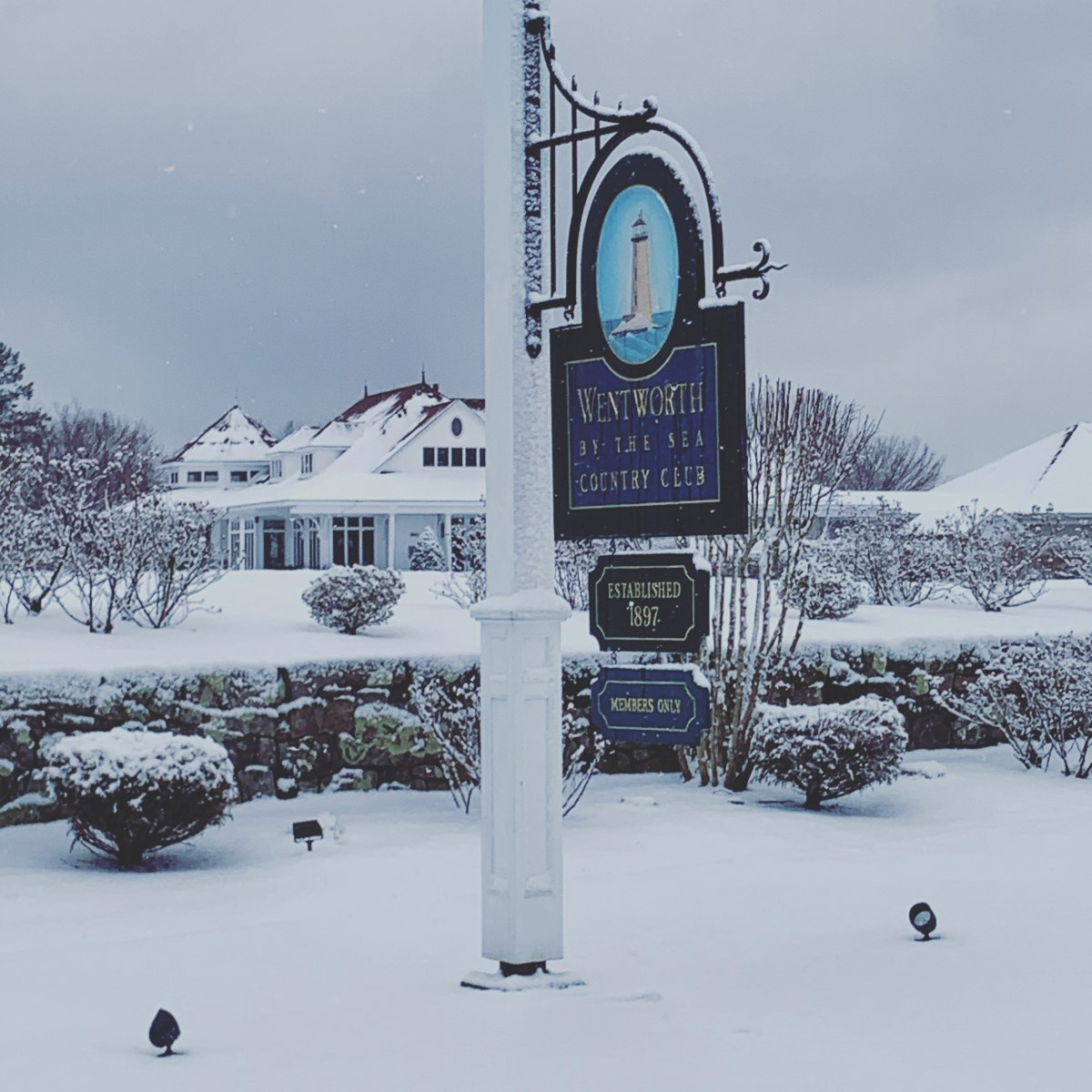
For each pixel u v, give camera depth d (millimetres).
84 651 14961
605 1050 5914
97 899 10242
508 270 7789
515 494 7688
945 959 7855
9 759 13461
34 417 65125
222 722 14750
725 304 7156
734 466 7125
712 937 8703
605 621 7930
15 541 17094
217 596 20469
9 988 7414
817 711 14922
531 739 7566
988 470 56094
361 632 17844
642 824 13609
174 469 66375
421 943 8562
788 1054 5840
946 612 23516
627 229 7531
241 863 11727
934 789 16203
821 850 12367
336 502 46156
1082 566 29359
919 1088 5328
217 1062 5844
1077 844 12742
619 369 7551
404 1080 5477
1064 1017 6449
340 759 15414
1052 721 18031
